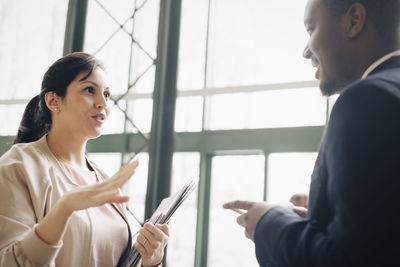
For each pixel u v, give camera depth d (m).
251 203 1.04
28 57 9.10
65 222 1.28
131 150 7.70
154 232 1.63
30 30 9.20
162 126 7.32
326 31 1.01
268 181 7.29
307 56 1.10
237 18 8.30
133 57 8.27
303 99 7.50
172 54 7.50
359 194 0.81
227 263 7.48
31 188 1.51
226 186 7.66
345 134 0.85
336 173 0.84
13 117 8.90
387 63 0.96
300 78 7.67
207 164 7.81
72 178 1.72
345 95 0.89
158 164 7.17
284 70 7.80
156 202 7.05
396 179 0.80
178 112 8.19
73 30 7.74
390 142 0.81
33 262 1.29
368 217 0.79
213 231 7.61
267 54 7.98
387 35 0.98
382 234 0.79
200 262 7.52
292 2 7.99
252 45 8.12
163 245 1.69
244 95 7.91
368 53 0.98
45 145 1.72
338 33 1.00
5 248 1.35
